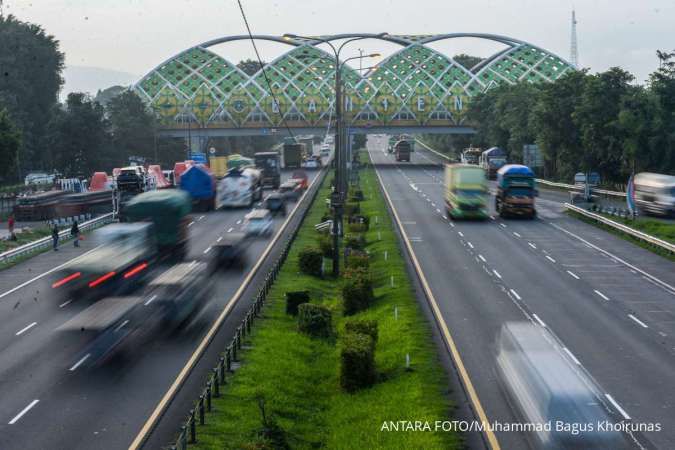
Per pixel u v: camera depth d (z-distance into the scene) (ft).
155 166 453.99
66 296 168.14
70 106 556.51
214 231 290.56
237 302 175.63
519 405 99.96
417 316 158.30
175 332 150.00
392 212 341.00
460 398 111.14
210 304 172.04
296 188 410.52
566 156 470.39
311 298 185.78
